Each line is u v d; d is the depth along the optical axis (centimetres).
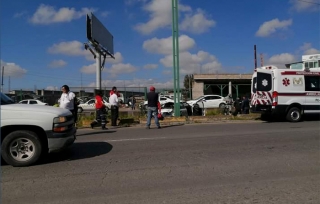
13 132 636
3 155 631
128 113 2055
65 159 703
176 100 1708
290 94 1502
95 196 459
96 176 562
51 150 657
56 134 655
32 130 658
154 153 757
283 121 1564
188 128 1304
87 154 756
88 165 645
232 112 1809
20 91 3206
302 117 1642
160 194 462
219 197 445
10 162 634
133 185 507
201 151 774
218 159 683
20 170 612
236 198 441
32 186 509
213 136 1031
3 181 538
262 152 752
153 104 1319
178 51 1689
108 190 484
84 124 1457
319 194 454
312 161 657
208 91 4944
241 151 768
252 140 933
